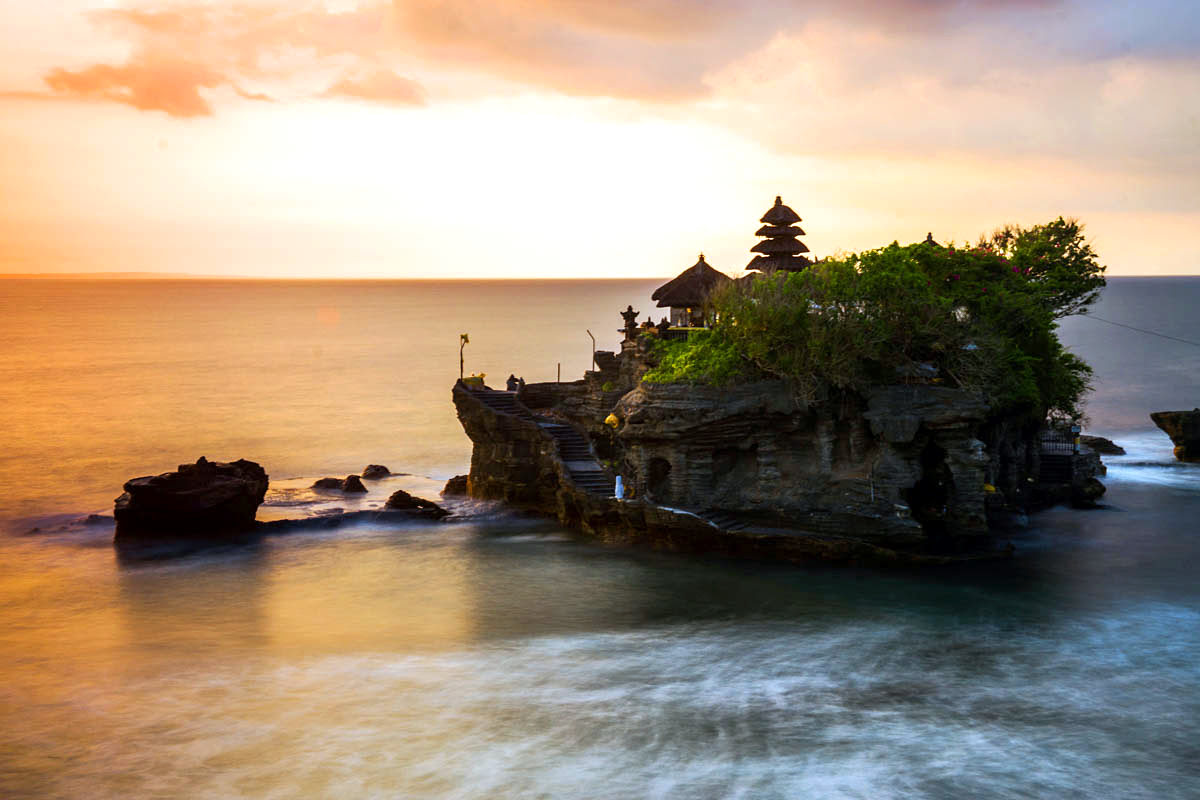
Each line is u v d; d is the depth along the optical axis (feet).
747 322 154.81
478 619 127.54
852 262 166.09
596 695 100.73
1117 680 103.24
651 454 164.76
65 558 162.09
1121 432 303.89
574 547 164.14
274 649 116.47
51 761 86.43
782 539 150.30
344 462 269.23
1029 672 105.70
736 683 103.91
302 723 94.07
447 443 299.58
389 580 147.33
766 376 157.07
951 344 158.20
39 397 421.59
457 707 97.86
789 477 156.87
